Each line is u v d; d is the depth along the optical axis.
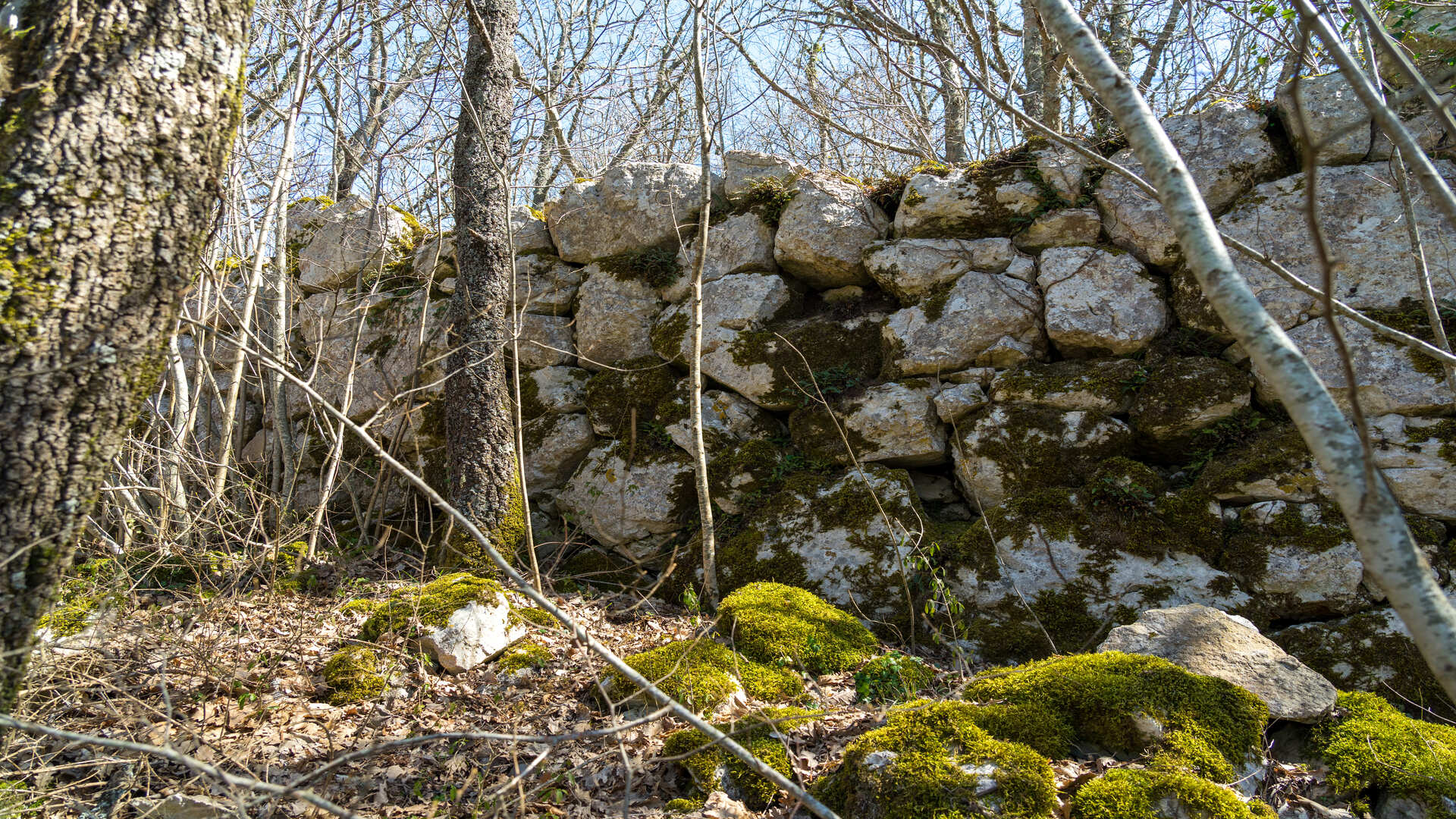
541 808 3.10
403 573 5.71
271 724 3.57
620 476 5.96
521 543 5.59
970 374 5.32
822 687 3.88
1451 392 3.99
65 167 2.03
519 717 3.68
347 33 6.40
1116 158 5.30
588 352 6.48
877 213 5.93
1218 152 5.08
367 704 3.81
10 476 2.04
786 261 6.02
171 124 2.17
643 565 5.73
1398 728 3.09
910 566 4.84
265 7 6.57
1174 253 5.05
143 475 5.75
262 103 6.56
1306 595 4.27
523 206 7.15
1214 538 4.50
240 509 5.98
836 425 5.10
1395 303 4.50
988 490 5.11
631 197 6.50
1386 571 1.53
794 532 5.25
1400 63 2.10
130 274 2.15
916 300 5.56
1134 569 4.51
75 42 2.05
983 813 2.67
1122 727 3.05
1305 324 4.62
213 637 4.14
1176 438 4.81
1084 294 5.14
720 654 3.90
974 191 5.54
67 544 2.21
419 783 3.25
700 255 4.82
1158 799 2.70
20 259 2.00
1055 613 4.54
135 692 3.63
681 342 6.10
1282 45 5.26
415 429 5.86
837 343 5.76
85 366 2.10
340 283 7.51
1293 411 1.61
